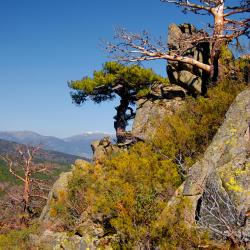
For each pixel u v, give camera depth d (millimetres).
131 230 9125
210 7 19531
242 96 10180
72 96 24828
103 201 10766
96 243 10836
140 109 19750
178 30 21594
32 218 27578
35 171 29812
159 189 11008
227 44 19406
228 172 8000
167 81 23328
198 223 8031
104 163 16141
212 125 13758
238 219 7230
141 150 14055
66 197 15594
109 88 24078
